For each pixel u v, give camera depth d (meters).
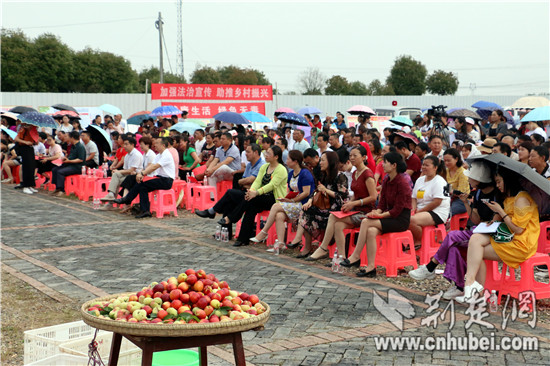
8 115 20.98
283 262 8.54
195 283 4.09
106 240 9.99
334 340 5.42
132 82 54.06
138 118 23.52
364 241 7.75
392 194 7.70
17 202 14.52
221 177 12.66
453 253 6.59
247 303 4.13
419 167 9.82
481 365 4.83
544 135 12.40
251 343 5.39
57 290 7.05
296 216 9.01
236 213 9.77
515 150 10.83
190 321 3.74
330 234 8.25
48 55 48.72
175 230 10.97
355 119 24.86
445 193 8.14
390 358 4.98
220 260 8.62
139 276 7.69
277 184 9.46
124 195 13.77
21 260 8.57
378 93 62.28
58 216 12.46
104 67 52.12
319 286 7.25
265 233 9.34
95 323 3.76
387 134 13.59
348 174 9.37
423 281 7.51
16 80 47.19
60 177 15.67
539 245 8.07
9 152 18.98
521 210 6.16
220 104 24.23
